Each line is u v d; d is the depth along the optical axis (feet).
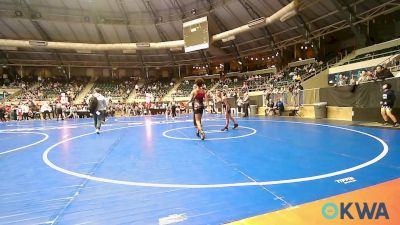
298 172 13.62
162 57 143.13
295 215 8.79
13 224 8.64
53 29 116.78
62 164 16.80
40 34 118.11
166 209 9.57
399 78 33.14
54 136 32.63
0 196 11.11
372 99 37.76
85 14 114.83
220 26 111.96
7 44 111.45
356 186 11.26
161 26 120.37
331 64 86.28
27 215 9.28
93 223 8.63
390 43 68.44
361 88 39.88
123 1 112.37
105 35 124.67
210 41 114.32
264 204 9.73
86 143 25.66
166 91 139.44
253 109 71.10
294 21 93.09
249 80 116.57
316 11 83.56
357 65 69.26
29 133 37.01
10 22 108.47
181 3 110.93
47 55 132.57
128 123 51.75
